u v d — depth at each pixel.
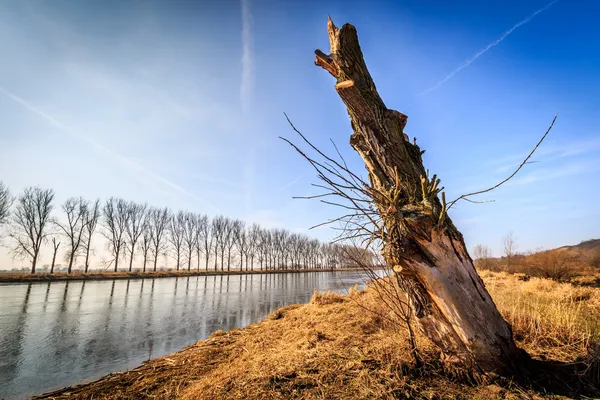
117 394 3.77
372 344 3.88
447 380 2.72
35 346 7.01
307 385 2.87
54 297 15.94
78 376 5.03
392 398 2.44
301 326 6.34
